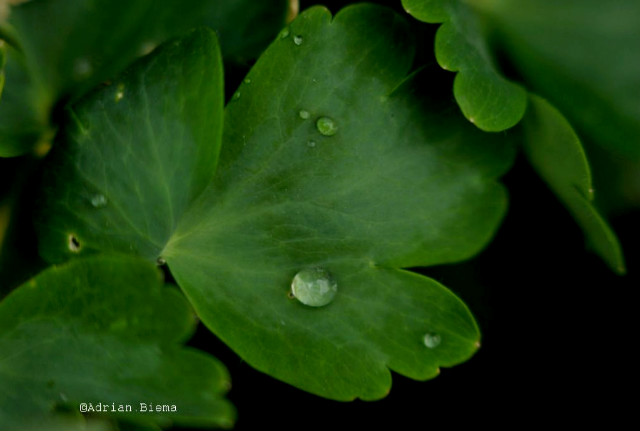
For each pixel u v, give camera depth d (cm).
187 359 22
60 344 22
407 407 24
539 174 24
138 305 22
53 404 22
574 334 24
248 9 24
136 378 22
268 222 23
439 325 23
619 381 24
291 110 23
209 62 23
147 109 23
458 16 23
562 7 24
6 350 22
